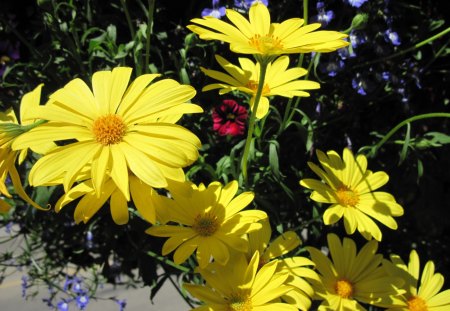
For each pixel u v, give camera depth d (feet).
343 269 0.91
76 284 1.59
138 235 1.21
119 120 0.69
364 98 1.31
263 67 0.78
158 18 1.25
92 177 0.64
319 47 0.74
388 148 1.38
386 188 1.43
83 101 0.72
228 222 0.78
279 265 0.84
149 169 0.64
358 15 1.01
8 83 1.29
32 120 0.78
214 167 1.16
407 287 0.96
